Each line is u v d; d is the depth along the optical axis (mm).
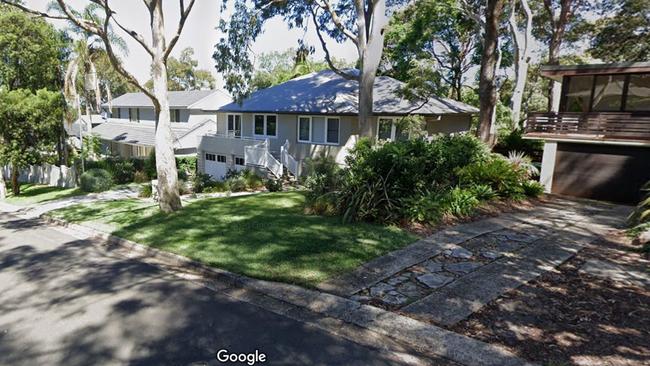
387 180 9062
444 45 27828
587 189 13820
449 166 10961
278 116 20938
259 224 8625
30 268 6930
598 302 4863
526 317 4512
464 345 3977
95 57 20844
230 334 4406
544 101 35688
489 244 7230
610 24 25781
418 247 7008
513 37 22641
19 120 17500
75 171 19672
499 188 11477
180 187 15789
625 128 13055
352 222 8523
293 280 5684
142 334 4449
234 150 21922
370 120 15555
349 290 5332
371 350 4055
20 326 4703
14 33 19406
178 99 30547
